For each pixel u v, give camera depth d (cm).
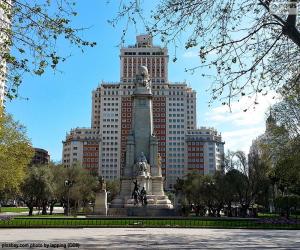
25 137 6456
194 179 11844
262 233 4322
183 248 2809
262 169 8631
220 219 6531
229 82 2016
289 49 2047
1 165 6100
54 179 10762
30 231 4475
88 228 4984
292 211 11100
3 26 1744
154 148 10281
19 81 1839
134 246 2922
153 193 9844
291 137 6400
